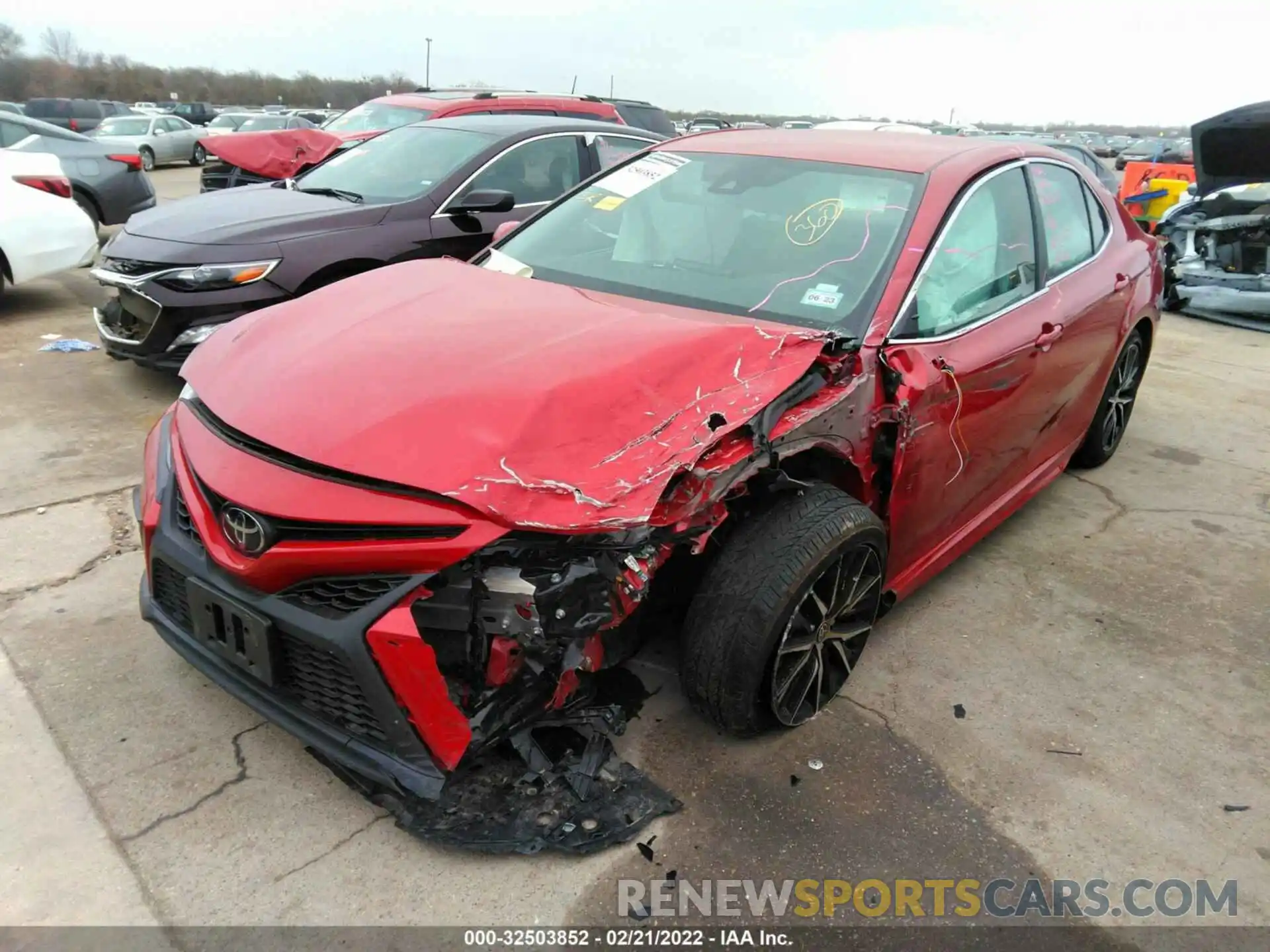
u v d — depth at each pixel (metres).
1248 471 5.10
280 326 2.77
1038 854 2.39
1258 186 8.63
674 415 2.25
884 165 3.26
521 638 2.09
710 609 2.44
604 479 2.06
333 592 2.08
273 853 2.25
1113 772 2.71
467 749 2.11
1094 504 4.57
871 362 2.66
